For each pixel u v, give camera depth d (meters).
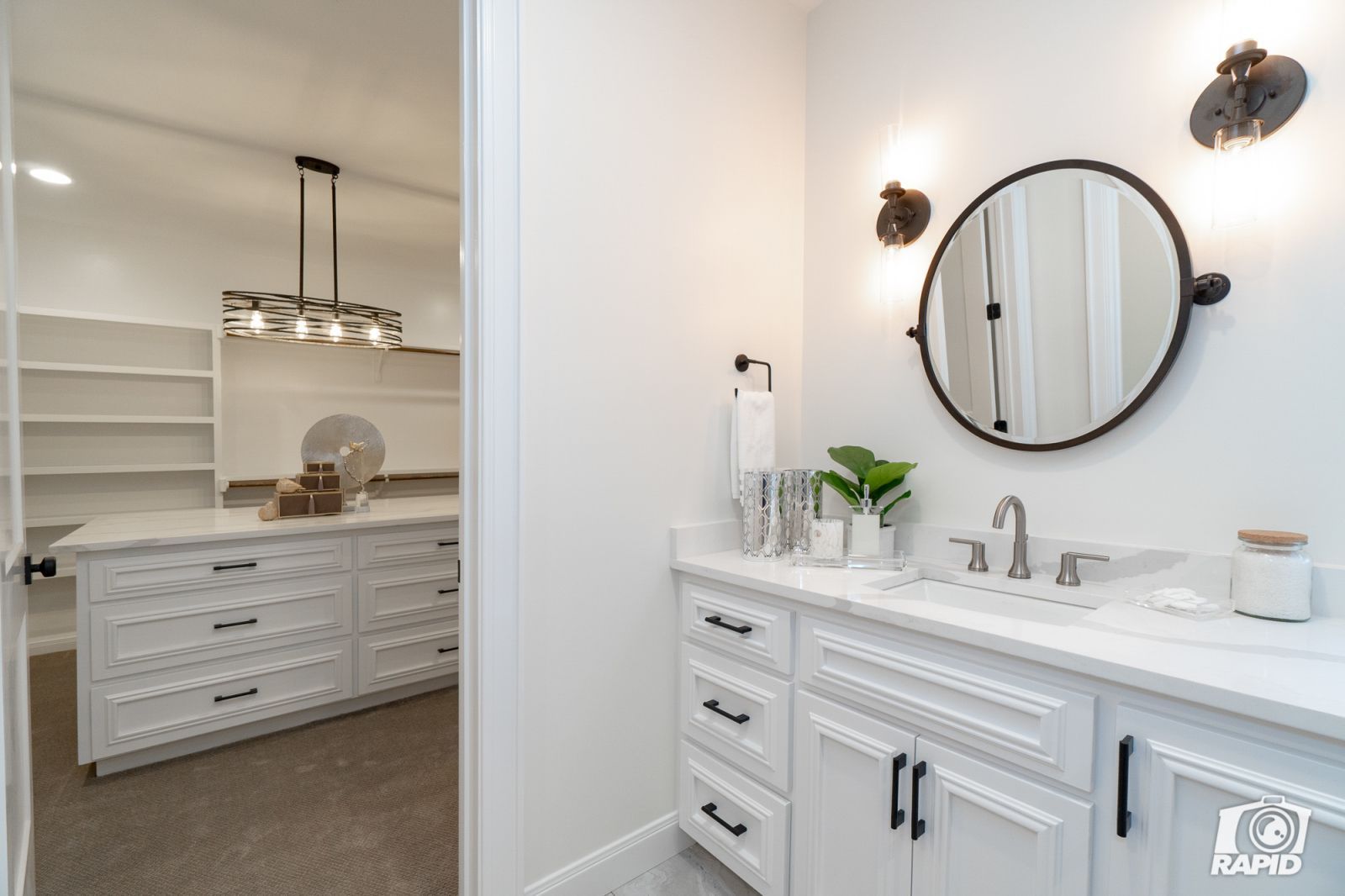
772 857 1.40
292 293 4.02
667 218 1.64
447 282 4.70
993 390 1.54
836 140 1.92
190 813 1.88
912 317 1.73
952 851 1.09
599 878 1.54
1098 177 1.36
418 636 2.75
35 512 3.28
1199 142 1.22
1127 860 0.89
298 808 1.92
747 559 1.66
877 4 1.81
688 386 1.70
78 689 2.01
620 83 1.53
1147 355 1.29
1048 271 1.44
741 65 1.81
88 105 2.43
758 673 1.45
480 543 1.34
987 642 1.01
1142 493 1.32
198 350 3.68
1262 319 1.16
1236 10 1.17
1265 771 0.77
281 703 2.39
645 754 1.63
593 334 1.50
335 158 2.89
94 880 1.58
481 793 1.35
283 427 4.00
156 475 3.57
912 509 1.74
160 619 2.15
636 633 1.61
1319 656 0.89
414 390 4.54
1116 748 0.90
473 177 1.35
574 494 1.48
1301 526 1.12
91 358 3.40
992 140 1.56
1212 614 1.09
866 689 1.22
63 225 3.34
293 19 1.96
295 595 2.43
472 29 1.34
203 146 2.76
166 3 1.87
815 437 1.98
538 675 1.43
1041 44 1.47
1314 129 1.10
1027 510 1.50
